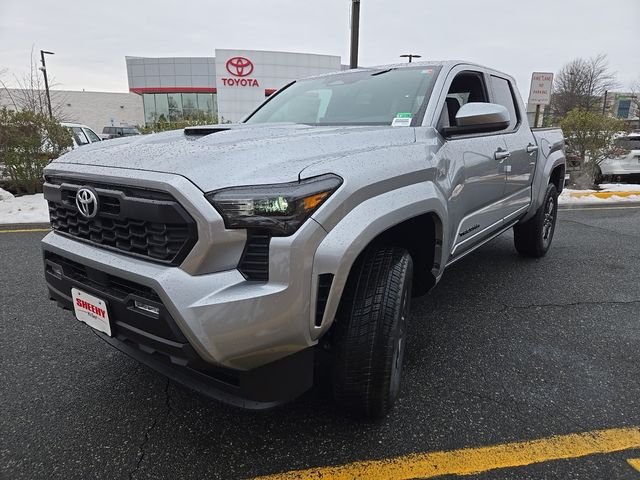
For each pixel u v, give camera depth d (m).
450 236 2.62
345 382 2.02
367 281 2.01
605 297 3.88
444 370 2.70
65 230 2.23
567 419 2.25
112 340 2.18
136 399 2.41
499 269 4.65
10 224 6.74
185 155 1.86
